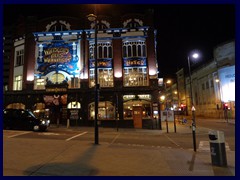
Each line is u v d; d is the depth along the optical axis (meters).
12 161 7.20
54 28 29.41
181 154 9.00
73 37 28.66
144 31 27.83
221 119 43.16
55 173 6.07
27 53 29.03
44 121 18.84
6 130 17.91
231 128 25.66
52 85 27.28
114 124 26.06
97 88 12.14
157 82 26.42
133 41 27.84
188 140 15.40
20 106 28.33
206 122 37.00
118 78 26.77
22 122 18.61
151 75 26.67
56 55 28.44
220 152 7.18
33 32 29.03
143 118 25.55
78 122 26.58
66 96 27.20
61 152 8.74
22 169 6.37
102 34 28.06
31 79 28.28
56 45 28.64
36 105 28.02
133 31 27.92
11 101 28.12
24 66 28.91
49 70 28.25
